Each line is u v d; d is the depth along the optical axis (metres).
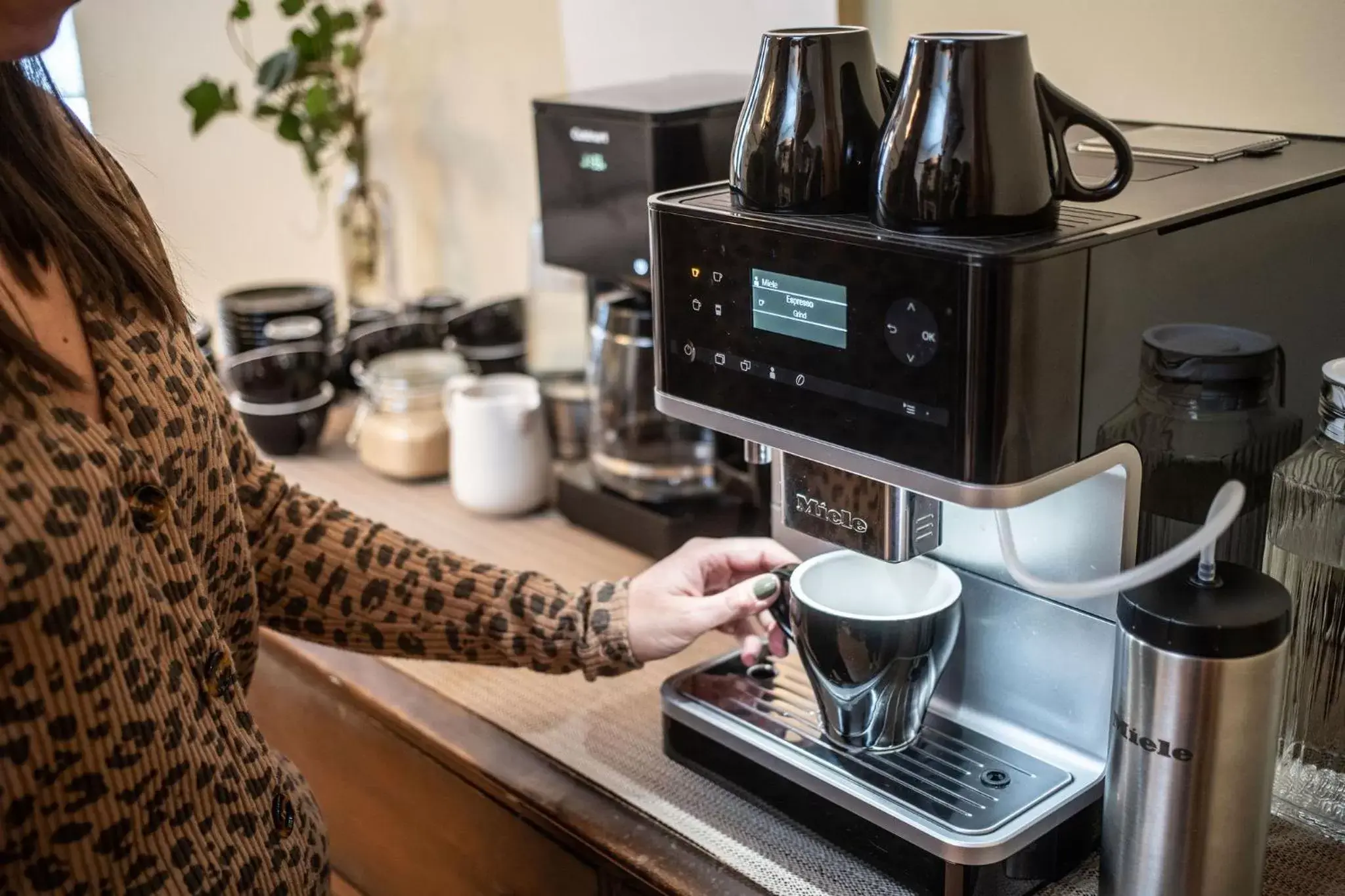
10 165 0.71
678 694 0.95
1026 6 1.08
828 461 0.75
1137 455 0.75
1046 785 0.83
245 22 1.95
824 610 0.83
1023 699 0.89
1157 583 0.74
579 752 0.98
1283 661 0.71
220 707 0.74
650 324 1.23
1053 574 0.83
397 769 1.08
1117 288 0.69
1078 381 0.68
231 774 0.74
